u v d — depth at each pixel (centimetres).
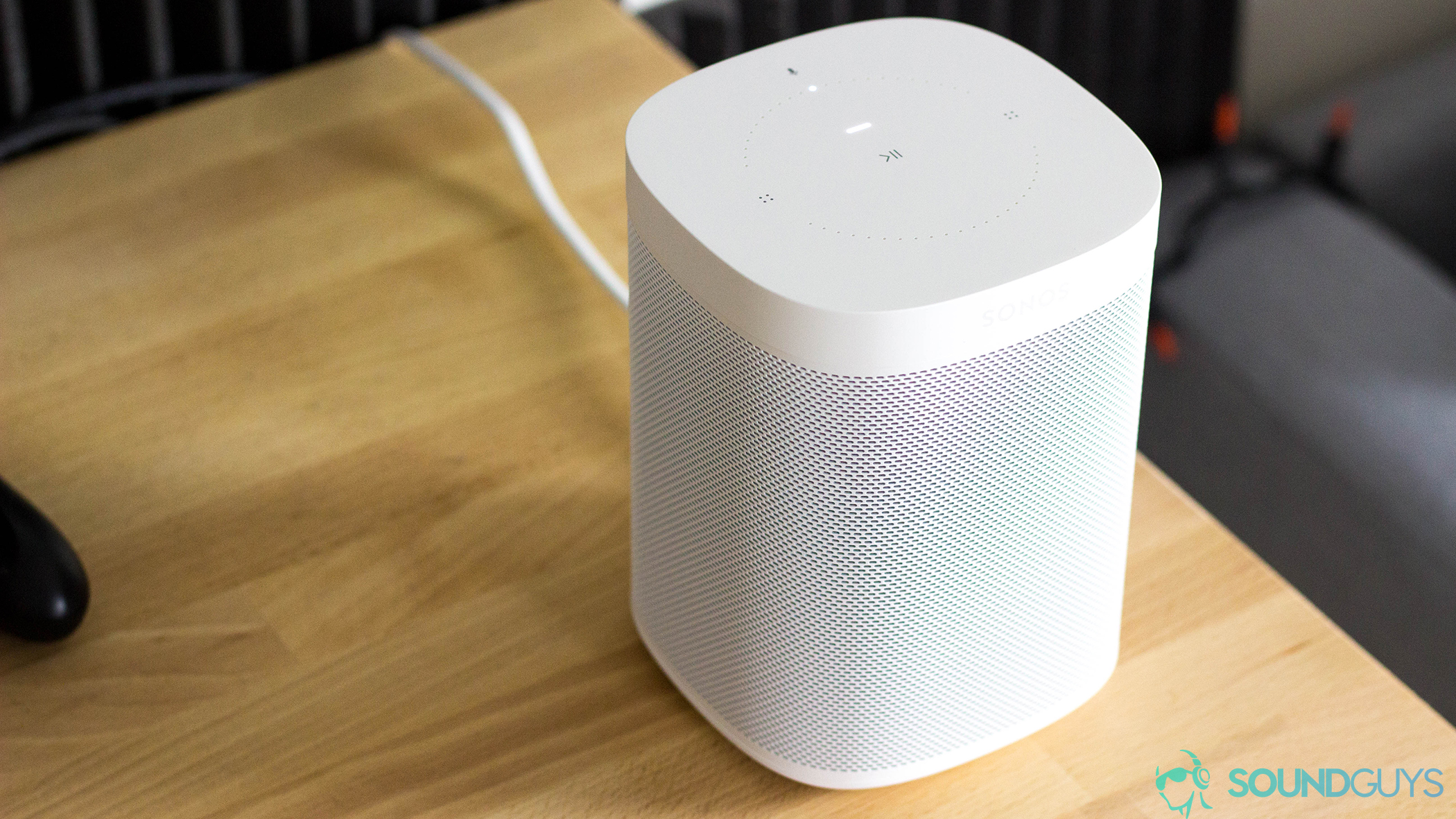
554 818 47
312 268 67
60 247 67
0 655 51
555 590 54
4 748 48
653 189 38
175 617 53
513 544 55
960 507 39
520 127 72
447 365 62
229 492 57
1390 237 116
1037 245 36
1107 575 45
